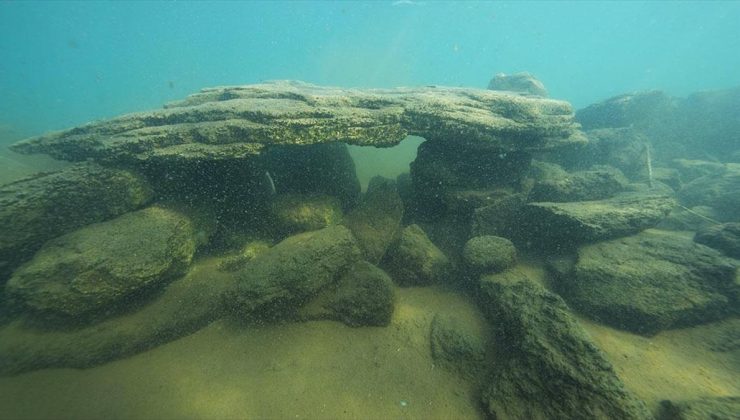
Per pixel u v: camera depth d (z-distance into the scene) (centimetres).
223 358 112
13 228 120
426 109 173
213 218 155
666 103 346
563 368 95
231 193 168
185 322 120
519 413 92
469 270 151
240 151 137
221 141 140
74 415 94
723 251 154
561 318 108
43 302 106
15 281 109
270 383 105
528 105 185
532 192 195
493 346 119
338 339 121
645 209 166
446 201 182
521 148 180
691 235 190
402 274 154
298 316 126
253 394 101
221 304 128
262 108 153
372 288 130
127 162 140
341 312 127
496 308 128
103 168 137
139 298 122
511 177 197
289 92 188
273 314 124
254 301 117
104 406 96
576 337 101
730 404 91
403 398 102
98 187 133
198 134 141
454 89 262
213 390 102
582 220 152
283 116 146
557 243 164
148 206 142
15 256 122
